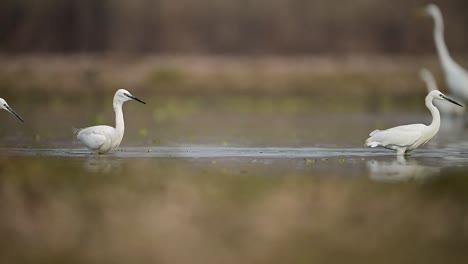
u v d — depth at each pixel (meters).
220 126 26.31
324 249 10.85
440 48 28.00
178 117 30.16
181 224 12.02
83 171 15.81
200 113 31.91
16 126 25.50
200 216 12.51
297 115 30.83
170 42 47.88
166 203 13.24
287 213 12.68
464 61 45.12
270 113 31.88
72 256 10.56
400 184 14.52
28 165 16.56
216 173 15.66
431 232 11.60
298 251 10.86
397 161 17.17
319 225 12.02
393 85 39.38
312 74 40.56
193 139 21.91
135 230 11.80
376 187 14.28
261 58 45.69
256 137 22.47
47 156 17.92
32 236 11.50
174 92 39.06
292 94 38.97
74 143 20.59
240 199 13.48
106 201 13.41
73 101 36.50
